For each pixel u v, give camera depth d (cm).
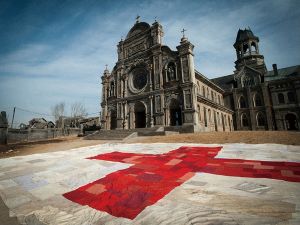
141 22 3403
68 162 889
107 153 1089
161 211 353
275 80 3994
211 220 309
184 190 453
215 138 1462
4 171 782
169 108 2745
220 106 3522
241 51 4738
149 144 1447
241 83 4506
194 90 2492
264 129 4006
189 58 2580
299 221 289
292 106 3734
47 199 462
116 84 3681
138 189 478
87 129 4103
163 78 2883
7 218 372
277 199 376
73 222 341
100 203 413
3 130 2827
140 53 3294
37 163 914
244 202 371
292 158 702
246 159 727
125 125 3266
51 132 4016
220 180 509
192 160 769
